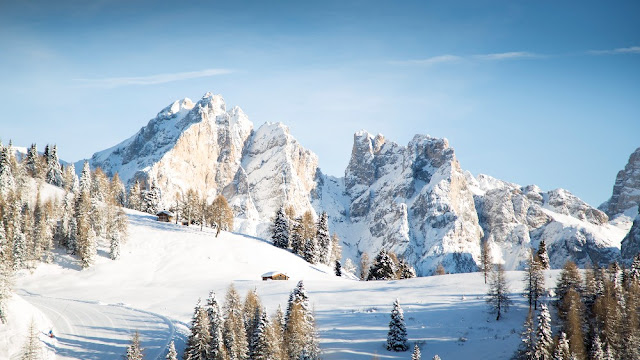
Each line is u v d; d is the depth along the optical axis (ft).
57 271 387.14
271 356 219.41
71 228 419.74
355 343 250.78
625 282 290.56
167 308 317.42
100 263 409.90
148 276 402.93
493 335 253.24
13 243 364.38
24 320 252.01
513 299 295.28
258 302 261.03
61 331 261.24
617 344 230.89
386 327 270.05
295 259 493.36
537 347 212.43
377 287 361.10
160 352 237.25
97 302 325.21
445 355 236.84
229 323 230.27
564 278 272.51
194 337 223.10
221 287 376.68
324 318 288.71
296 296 250.57
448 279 359.87
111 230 437.99
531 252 289.74
